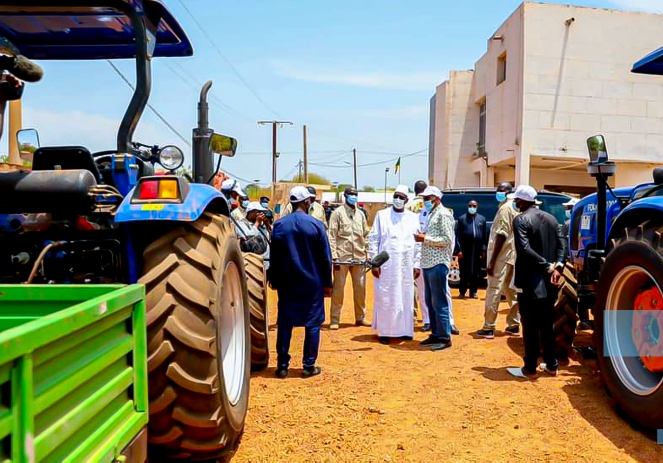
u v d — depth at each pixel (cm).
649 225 397
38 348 154
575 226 648
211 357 287
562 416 422
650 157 1709
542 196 1212
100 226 329
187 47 502
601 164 515
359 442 377
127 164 337
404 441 379
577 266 637
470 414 428
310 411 434
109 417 204
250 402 454
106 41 452
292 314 529
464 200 1196
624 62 1681
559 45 1656
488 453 361
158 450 305
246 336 383
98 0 360
